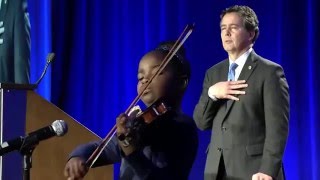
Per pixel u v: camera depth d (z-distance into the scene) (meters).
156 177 4.30
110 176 7.16
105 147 4.61
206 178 6.06
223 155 5.95
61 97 12.16
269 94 5.81
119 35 11.96
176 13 11.48
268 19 10.96
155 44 11.62
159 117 4.43
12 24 11.29
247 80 5.94
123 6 11.94
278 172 5.68
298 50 10.83
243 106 5.87
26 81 11.21
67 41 12.14
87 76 12.13
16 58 11.21
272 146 5.68
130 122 4.36
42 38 12.05
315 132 10.66
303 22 10.81
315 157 10.63
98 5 12.07
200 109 6.11
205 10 11.27
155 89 4.55
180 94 4.63
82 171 4.43
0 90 5.97
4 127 5.95
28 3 12.05
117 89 11.95
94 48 12.08
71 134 6.66
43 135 4.78
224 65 6.26
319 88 10.70
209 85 6.30
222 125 5.97
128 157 4.30
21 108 6.14
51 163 6.52
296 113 10.80
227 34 6.02
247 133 5.86
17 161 6.00
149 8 11.66
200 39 11.29
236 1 11.09
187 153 4.44
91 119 12.08
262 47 10.97
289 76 10.84
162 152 4.36
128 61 11.84
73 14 12.12
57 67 12.13
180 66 4.62
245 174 5.78
